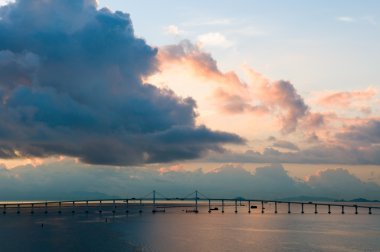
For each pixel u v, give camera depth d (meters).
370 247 174.25
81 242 177.38
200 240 190.62
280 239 197.25
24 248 161.38
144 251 155.62
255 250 163.12
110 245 168.88
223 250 162.00
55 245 168.62
